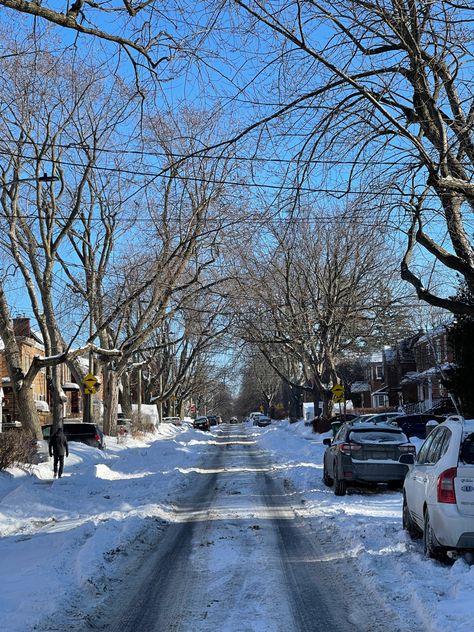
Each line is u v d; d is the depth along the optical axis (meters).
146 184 13.87
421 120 13.46
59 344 33.44
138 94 11.66
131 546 11.33
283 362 68.56
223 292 37.69
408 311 44.03
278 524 13.50
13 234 29.47
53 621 7.22
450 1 12.24
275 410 110.94
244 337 43.47
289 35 11.95
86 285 34.62
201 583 8.84
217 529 13.03
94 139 29.22
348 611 7.45
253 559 10.16
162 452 35.06
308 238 36.06
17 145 27.20
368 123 13.78
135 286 34.28
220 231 31.83
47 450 28.41
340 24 12.43
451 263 15.32
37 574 9.39
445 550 9.13
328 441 20.80
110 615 7.55
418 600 7.25
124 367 42.34
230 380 91.94
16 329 57.16
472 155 13.70
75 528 13.30
